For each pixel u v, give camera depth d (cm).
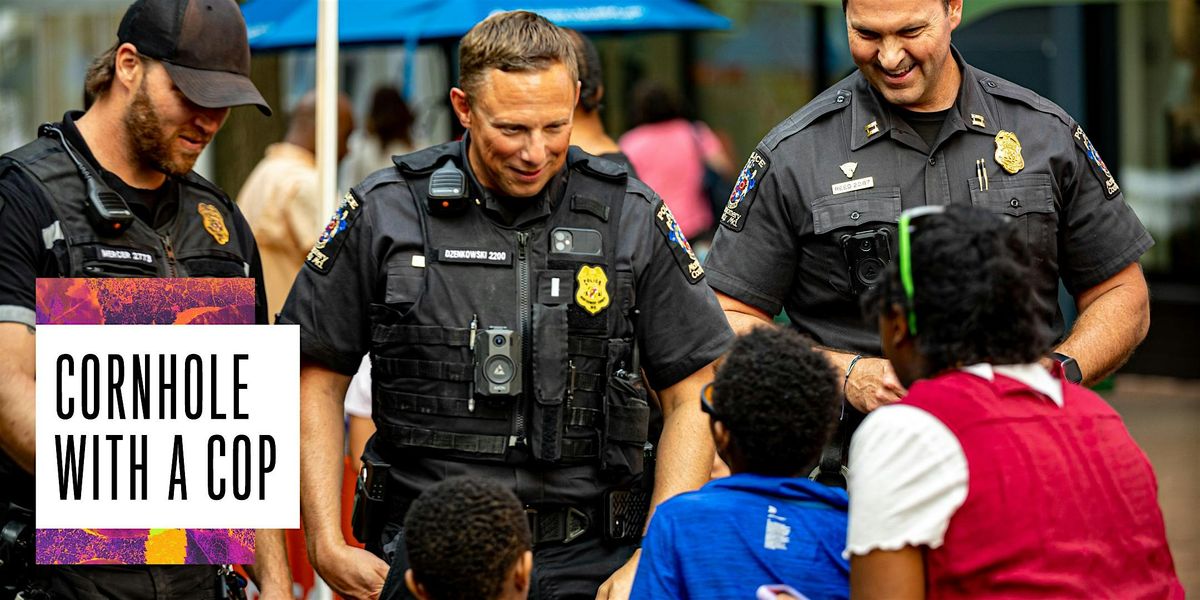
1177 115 1503
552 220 504
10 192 472
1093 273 574
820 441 415
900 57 534
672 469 508
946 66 555
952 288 374
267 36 977
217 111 492
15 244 468
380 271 500
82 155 487
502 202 499
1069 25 1473
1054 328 573
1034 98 574
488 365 486
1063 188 566
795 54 1608
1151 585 379
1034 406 374
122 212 482
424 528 413
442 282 494
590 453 498
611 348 500
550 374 489
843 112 570
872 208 554
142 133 484
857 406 539
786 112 1616
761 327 424
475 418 490
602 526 502
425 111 1380
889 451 364
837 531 409
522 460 492
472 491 417
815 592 404
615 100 1639
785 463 414
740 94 1623
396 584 446
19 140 1565
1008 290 374
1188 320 1507
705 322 515
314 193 905
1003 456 361
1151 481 387
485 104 477
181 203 509
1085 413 384
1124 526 374
